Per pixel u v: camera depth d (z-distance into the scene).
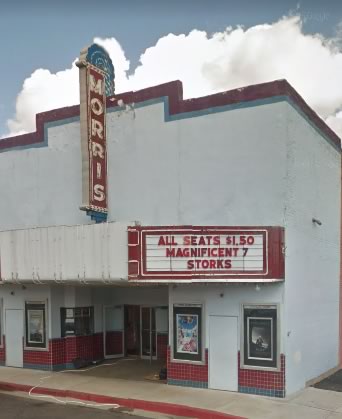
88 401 12.16
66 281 12.79
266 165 12.21
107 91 14.63
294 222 12.61
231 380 12.27
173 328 13.09
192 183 13.11
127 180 14.00
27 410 11.44
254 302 12.14
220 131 12.80
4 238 13.73
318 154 14.69
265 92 12.27
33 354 15.66
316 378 13.80
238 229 11.76
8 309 16.25
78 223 14.86
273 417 10.19
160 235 11.81
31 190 15.84
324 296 14.97
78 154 15.01
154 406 11.23
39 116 15.80
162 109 13.59
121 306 17.34
